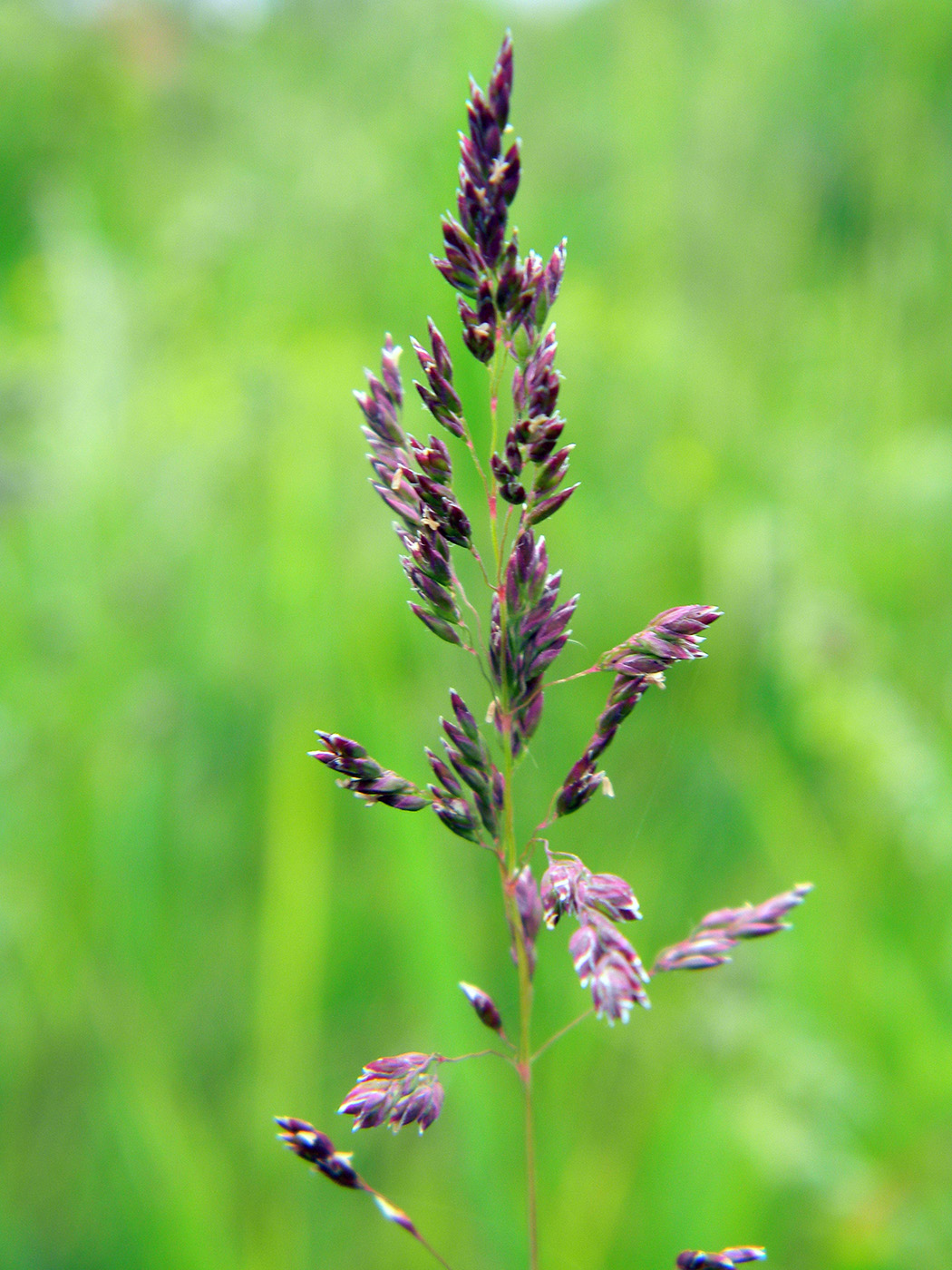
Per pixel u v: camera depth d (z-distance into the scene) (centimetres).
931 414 49
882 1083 31
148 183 73
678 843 36
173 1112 29
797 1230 28
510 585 18
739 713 40
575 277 50
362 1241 28
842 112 53
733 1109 29
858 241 52
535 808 33
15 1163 30
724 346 50
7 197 73
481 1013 19
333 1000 34
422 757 30
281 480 45
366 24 59
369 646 35
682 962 19
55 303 53
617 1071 31
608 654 18
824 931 34
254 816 39
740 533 42
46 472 46
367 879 36
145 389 51
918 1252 27
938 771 36
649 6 53
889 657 41
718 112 52
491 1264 26
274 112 64
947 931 34
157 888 37
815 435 49
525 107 52
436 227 31
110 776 39
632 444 46
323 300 54
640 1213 27
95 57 80
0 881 35
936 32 51
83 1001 32
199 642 43
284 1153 30
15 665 43
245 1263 27
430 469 18
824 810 39
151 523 47
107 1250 27
